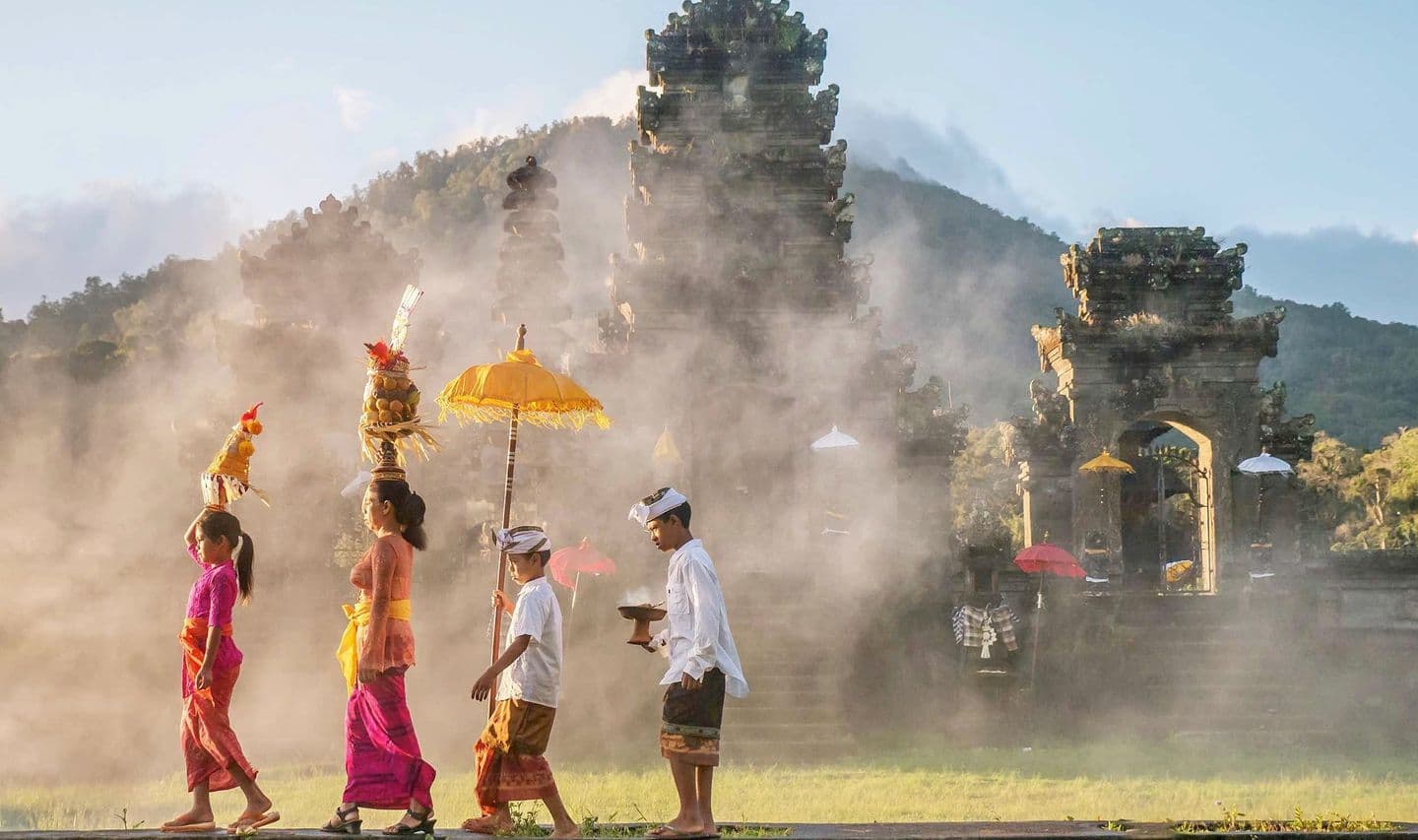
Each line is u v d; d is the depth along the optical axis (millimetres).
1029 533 37562
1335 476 81438
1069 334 37688
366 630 10992
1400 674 33406
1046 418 37625
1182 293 38438
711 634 11086
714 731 11117
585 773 25672
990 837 11102
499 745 11219
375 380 12109
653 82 41875
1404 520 75062
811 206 39344
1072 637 34344
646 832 11625
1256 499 37312
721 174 39281
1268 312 37656
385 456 11930
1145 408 37531
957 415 38219
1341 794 21766
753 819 18828
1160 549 40000
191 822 11109
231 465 11797
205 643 11305
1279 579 35875
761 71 40594
